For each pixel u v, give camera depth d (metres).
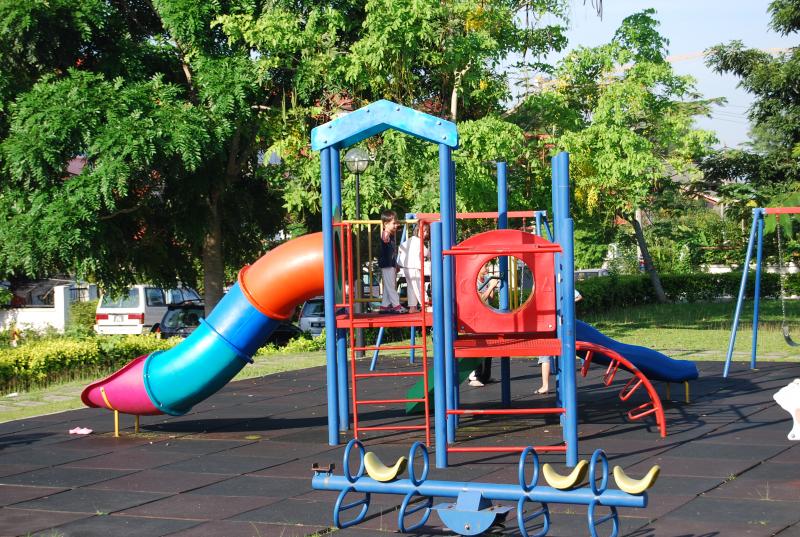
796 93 38.72
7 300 30.14
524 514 6.57
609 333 23.22
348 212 20.36
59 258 19.86
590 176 23.31
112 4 23.12
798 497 6.82
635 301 35.91
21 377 15.33
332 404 9.61
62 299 29.03
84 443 10.12
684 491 7.10
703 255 42.81
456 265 9.33
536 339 9.52
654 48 23.39
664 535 5.93
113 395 10.37
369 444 9.55
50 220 18.80
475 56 20.27
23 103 19.28
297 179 21.59
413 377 15.21
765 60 39.72
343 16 21.25
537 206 22.20
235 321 10.27
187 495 7.52
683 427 9.97
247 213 25.41
